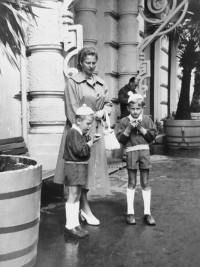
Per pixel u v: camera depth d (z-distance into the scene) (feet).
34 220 7.88
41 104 18.75
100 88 11.99
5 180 7.12
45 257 9.43
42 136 18.69
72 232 10.96
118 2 27.55
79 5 24.76
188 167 24.41
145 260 9.25
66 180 10.79
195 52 40.68
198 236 11.05
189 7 39.27
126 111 25.35
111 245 10.28
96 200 15.51
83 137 10.41
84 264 9.01
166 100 48.93
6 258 7.42
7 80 18.25
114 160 26.11
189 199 15.69
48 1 18.04
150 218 12.24
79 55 11.64
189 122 36.55
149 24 35.88
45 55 18.49
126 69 27.71
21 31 8.39
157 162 26.81
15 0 7.50
